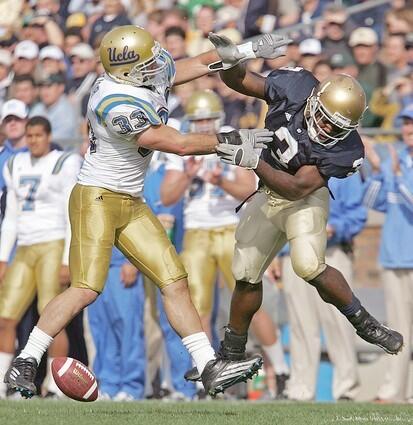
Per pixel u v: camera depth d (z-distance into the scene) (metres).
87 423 18.66
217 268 29.91
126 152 20.27
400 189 29.67
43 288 29.20
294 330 29.97
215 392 20.48
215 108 29.75
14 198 29.86
